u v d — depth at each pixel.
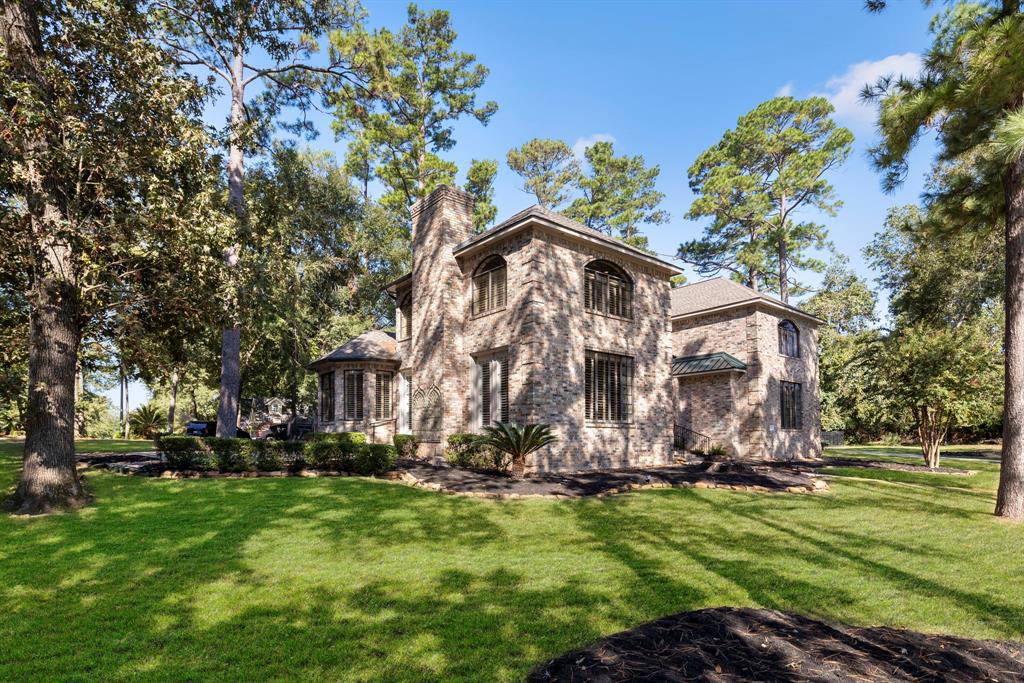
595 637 4.50
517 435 14.18
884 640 4.34
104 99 11.77
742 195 42.03
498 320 17.75
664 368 20.14
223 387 19.61
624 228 50.31
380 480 14.23
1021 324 10.05
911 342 19.22
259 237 14.95
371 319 36.75
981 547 7.58
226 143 13.62
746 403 23.50
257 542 7.70
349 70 26.92
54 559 6.82
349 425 24.41
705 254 47.53
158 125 11.73
